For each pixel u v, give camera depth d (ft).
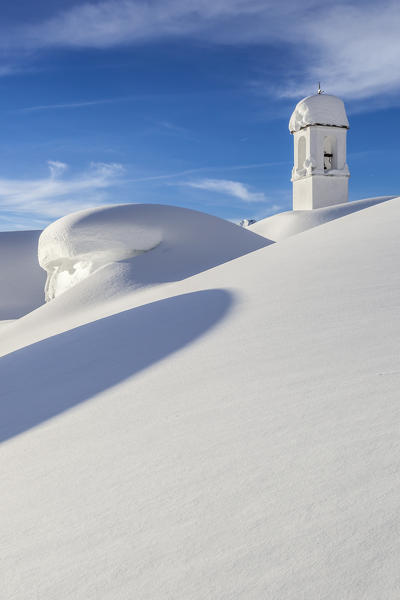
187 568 4.87
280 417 8.41
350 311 15.07
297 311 16.49
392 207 30.42
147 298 33.09
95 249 57.31
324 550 4.69
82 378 15.31
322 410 8.29
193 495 6.35
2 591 5.12
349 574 4.32
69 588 4.94
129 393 12.21
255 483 6.31
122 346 18.21
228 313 18.80
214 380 11.51
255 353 12.98
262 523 5.37
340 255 23.27
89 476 7.76
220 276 28.32
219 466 7.05
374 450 6.46
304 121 115.03
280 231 113.91
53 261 61.46
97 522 6.21
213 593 4.44
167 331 18.63
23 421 12.29
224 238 60.85
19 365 19.60
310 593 4.20
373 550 4.54
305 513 5.37
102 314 36.76
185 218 62.59
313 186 116.47
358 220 29.91
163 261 55.21
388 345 11.32
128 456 8.23
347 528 4.94
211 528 5.49
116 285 50.47
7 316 99.30
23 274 117.70
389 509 5.09
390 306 14.73
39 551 5.80
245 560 4.80
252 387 10.40
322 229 31.24
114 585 4.83
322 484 5.90
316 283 19.75
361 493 5.51
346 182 117.60
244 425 8.43
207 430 8.59
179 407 10.21
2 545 6.12
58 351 20.30
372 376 9.48
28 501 7.30
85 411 11.63
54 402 13.39
